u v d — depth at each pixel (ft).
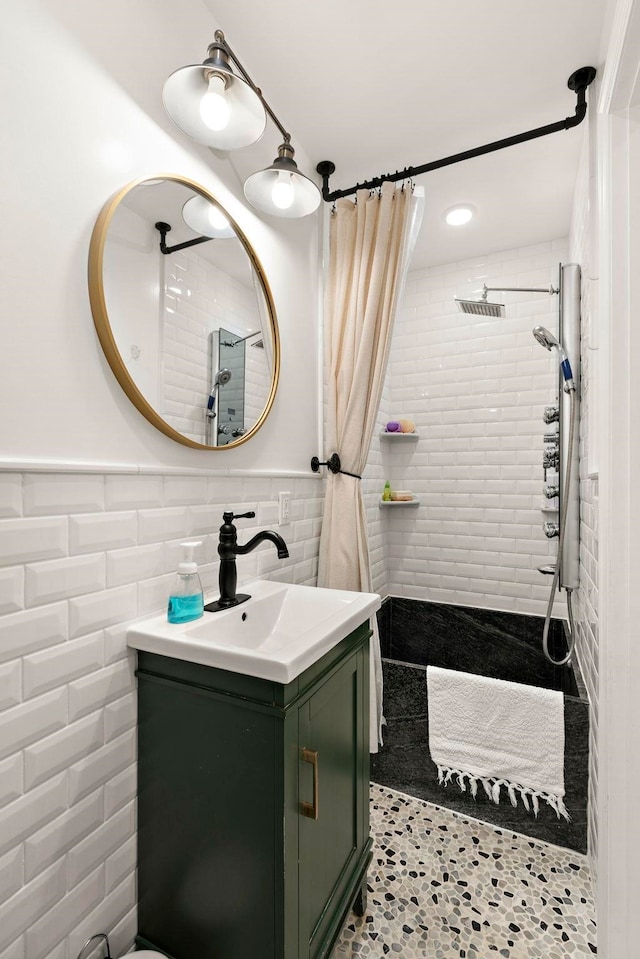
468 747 5.36
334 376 6.20
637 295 3.67
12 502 2.53
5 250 2.51
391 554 9.86
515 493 8.83
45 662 2.70
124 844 3.24
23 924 2.56
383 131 5.67
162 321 3.61
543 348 8.58
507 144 5.32
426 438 9.60
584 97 4.92
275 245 5.42
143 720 3.29
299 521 5.87
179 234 3.82
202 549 4.10
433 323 9.55
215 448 4.22
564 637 8.23
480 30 4.33
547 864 4.66
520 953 3.73
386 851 4.82
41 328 2.70
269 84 4.96
